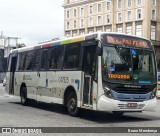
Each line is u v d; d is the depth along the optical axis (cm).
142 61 1277
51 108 1695
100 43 1211
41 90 1642
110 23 9175
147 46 1308
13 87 1997
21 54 1934
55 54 1541
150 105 1268
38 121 1200
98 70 1203
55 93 1503
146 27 8369
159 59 8550
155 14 8550
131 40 1274
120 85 1209
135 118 1344
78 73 1327
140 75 1255
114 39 1241
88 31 9831
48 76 1577
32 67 1764
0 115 1355
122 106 1209
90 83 1247
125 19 8831
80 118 1314
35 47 1758
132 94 1229
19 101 2128
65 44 1464
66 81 1412
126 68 1234
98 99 1194
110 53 1221
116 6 9062
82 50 1322
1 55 5309
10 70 2056
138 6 8538
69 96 1395
